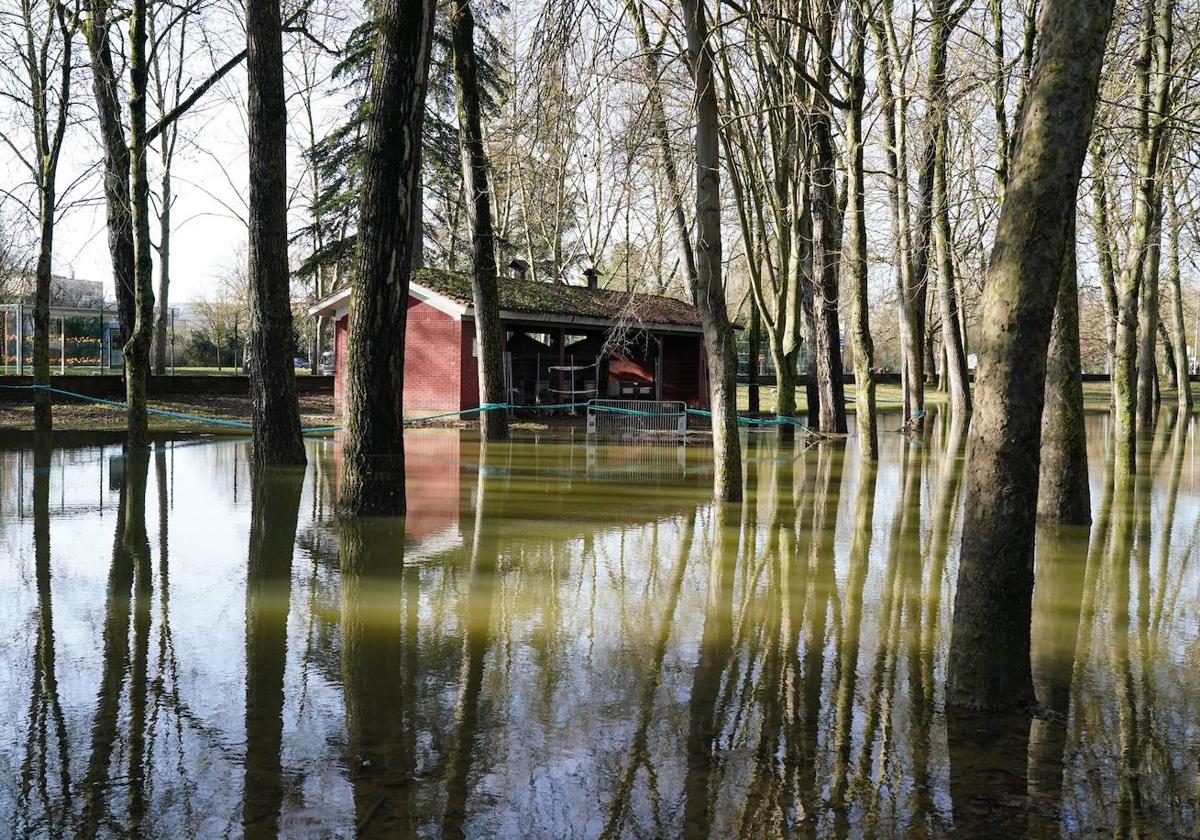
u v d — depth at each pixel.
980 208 22.83
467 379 28.44
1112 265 18.67
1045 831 4.07
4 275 26.75
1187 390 37.31
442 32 26.98
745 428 28.48
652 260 27.48
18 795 4.32
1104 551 10.15
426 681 5.87
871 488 15.12
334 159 36.38
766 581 8.65
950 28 18.61
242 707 5.40
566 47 11.18
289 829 4.02
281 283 15.92
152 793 4.34
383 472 11.66
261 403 16.08
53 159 20.23
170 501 12.64
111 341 37.34
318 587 8.19
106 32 18.81
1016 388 5.41
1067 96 5.27
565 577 8.71
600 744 4.95
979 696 5.48
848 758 4.79
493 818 4.14
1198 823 4.16
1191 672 6.18
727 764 4.71
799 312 29.20
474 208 22.55
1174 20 17.05
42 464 16.44
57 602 7.56
